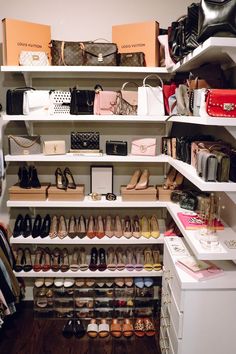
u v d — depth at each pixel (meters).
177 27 2.09
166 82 2.68
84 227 2.77
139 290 2.74
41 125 2.79
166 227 2.72
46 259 2.79
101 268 2.74
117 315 2.79
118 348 2.44
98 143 2.60
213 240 1.84
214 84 1.98
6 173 2.85
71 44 2.44
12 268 2.69
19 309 2.90
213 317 1.81
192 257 2.05
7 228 2.91
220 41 1.46
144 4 2.61
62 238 2.70
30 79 2.67
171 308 2.05
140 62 2.43
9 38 2.36
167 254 2.26
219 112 1.54
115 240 2.69
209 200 2.13
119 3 2.61
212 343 1.84
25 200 2.64
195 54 1.72
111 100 2.46
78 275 2.73
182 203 2.46
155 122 2.79
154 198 2.67
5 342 2.49
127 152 2.67
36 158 2.51
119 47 2.53
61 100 2.47
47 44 2.50
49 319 2.78
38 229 2.75
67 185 2.67
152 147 2.59
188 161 2.23
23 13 2.60
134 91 2.54
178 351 1.85
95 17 2.63
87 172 2.88
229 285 1.76
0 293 2.36
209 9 1.50
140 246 2.99
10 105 2.45
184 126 2.78
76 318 2.76
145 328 2.59
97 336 2.56
